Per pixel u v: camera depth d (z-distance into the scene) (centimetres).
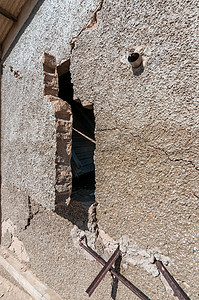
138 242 105
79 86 129
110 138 113
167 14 83
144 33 92
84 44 123
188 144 82
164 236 93
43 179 124
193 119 80
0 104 257
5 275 239
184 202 85
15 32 206
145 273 104
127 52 100
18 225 222
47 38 157
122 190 109
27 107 150
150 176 96
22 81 165
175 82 84
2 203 262
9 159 213
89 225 131
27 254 216
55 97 121
